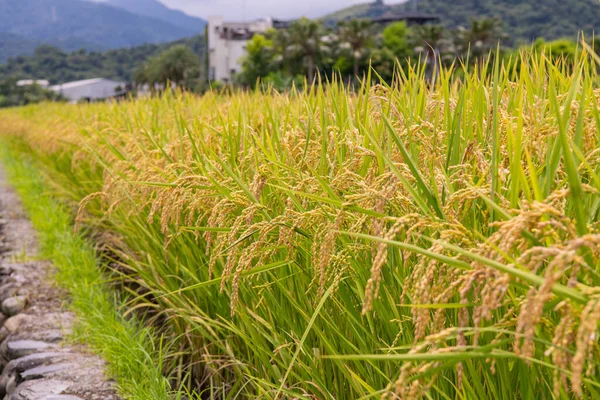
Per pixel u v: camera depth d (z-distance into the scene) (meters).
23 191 12.09
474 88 2.96
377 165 2.45
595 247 1.41
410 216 1.65
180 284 4.33
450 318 2.08
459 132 2.35
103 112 9.34
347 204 1.96
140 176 3.98
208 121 5.14
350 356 1.47
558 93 2.88
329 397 2.66
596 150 1.99
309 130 3.01
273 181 2.99
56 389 3.93
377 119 3.03
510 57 3.25
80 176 8.10
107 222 7.15
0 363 4.96
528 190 1.67
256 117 4.41
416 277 1.66
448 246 1.44
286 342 3.00
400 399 2.05
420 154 2.60
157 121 6.08
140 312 5.28
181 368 4.21
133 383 3.71
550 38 195.62
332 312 2.74
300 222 2.28
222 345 3.45
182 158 3.89
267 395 2.76
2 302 5.91
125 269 6.29
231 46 110.75
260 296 3.14
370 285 1.53
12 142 21.28
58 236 7.35
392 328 2.26
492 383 1.92
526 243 1.47
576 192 1.33
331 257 2.22
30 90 138.00
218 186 2.83
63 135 8.73
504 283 1.26
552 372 1.73
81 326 4.85
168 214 3.11
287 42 88.56
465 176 2.11
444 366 1.48
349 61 86.38
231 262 2.44
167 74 78.19
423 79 3.26
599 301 1.11
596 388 1.64
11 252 7.78
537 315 1.14
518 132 1.78
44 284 6.28
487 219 2.07
